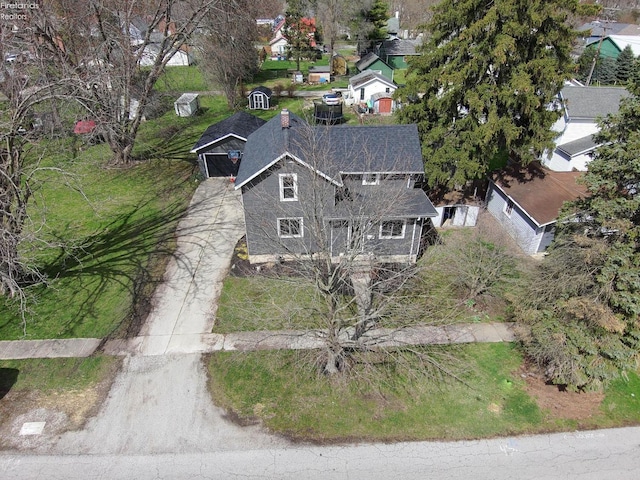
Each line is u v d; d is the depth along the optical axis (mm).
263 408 14586
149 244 23391
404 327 15422
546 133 22188
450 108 23266
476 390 15203
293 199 20172
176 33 30562
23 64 20031
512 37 20203
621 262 13484
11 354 16672
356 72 57031
